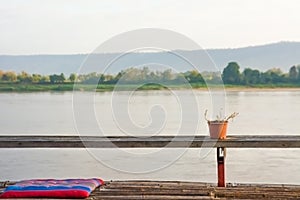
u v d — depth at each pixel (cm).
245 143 482
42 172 542
